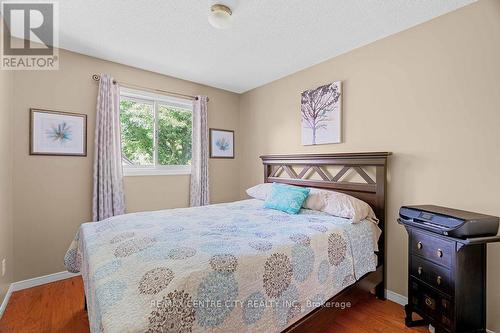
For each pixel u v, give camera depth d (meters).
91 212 2.63
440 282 1.51
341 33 2.16
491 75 1.67
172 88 3.22
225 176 3.78
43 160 2.38
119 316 0.86
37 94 2.34
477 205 1.72
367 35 2.19
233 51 2.51
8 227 2.11
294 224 1.84
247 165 3.81
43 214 2.39
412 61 2.05
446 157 1.86
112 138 2.70
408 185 2.07
